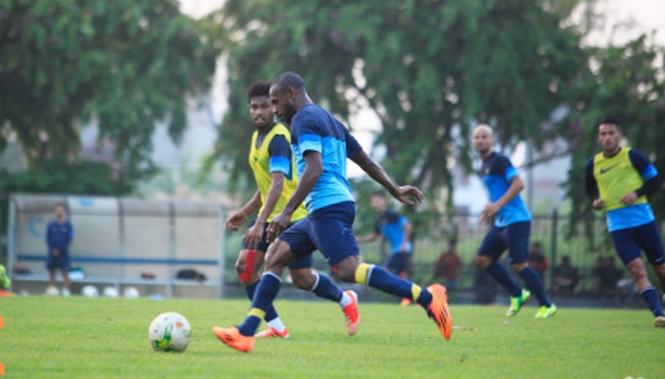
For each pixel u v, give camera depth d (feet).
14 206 223.10
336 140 66.33
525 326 102.73
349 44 252.62
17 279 222.48
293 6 269.03
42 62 256.11
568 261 211.20
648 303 103.91
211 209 223.30
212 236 224.12
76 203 224.33
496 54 250.78
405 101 266.16
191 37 272.10
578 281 210.38
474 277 218.38
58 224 207.62
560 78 264.11
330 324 98.22
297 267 78.69
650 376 58.03
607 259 209.87
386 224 171.01
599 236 218.18
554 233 214.90
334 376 53.83
